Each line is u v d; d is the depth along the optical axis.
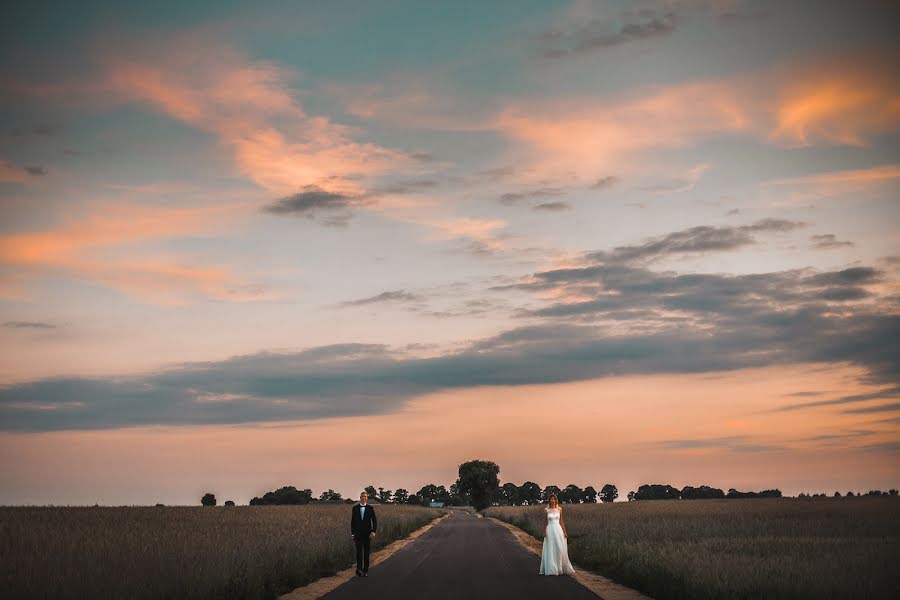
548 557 22.05
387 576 21.86
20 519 41.88
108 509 61.75
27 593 15.25
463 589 18.55
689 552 22.33
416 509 102.94
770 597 14.37
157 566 18.62
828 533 35.12
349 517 53.72
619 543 28.48
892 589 15.10
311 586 19.72
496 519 82.88
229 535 30.89
